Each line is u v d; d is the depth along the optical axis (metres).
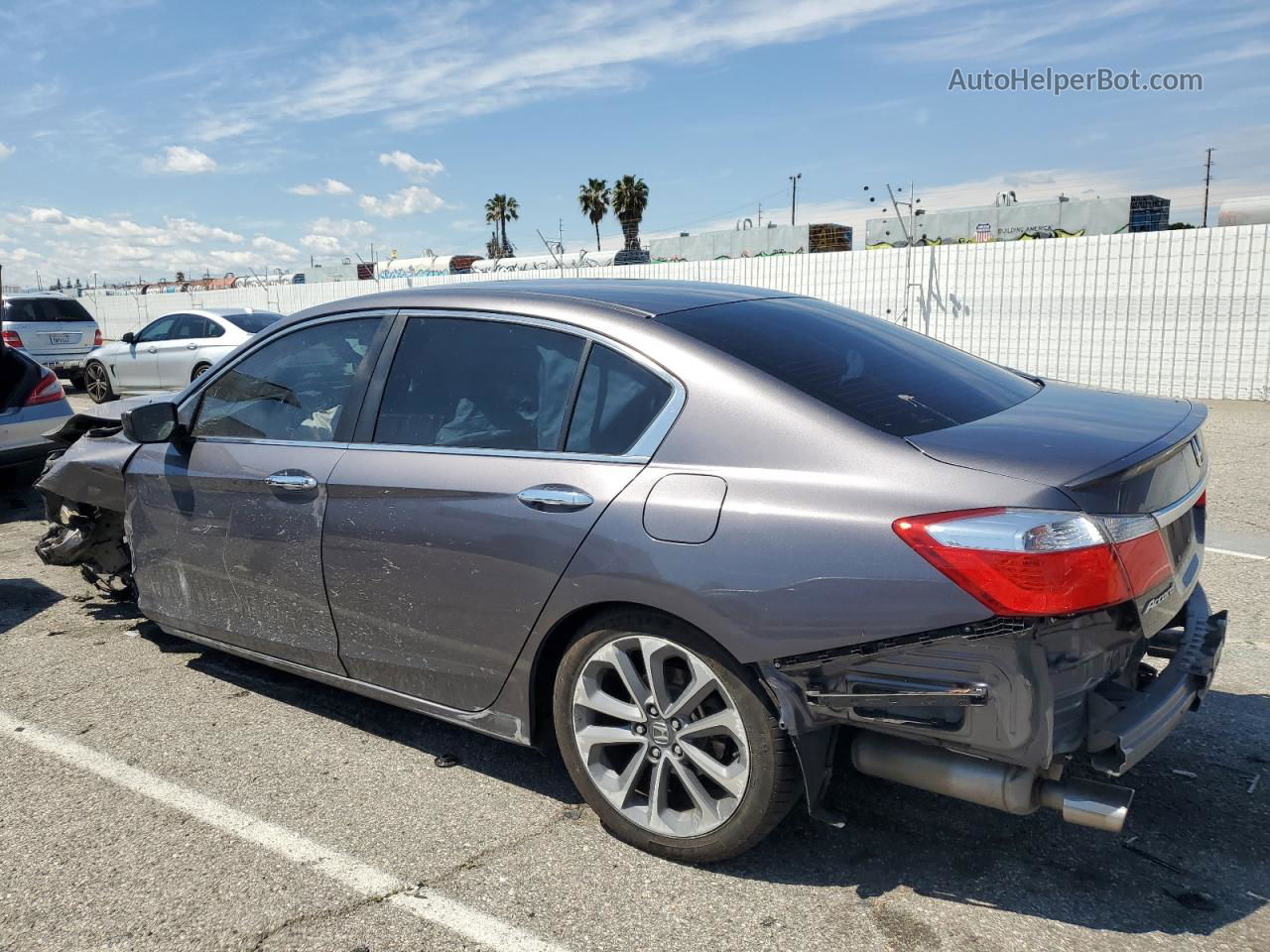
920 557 2.15
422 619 3.00
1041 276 15.07
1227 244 13.40
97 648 4.47
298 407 3.43
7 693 3.96
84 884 2.63
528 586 2.71
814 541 2.27
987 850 2.70
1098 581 2.09
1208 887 2.51
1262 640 4.23
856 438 2.37
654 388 2.65
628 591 2.51
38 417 7.32
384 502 3.02
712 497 2.42
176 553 3.79
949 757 2.31
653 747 2.64
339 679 3.36
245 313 13.89
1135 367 14.41
